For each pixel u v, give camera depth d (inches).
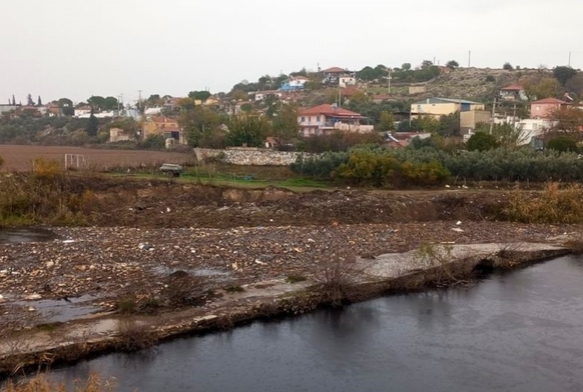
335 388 589.9
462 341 722.8
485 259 1066.1
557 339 733.9
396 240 1201.4
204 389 576.4
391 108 3828.7
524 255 1131.3
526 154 1985.7
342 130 2630.4
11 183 1524.4
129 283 839.1
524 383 613.3
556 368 650.8
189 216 1428.4
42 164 1590.8
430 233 1302.9
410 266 988.6
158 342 679.7
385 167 1825.8
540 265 1112.8
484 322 791.1
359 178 1835.6
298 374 618.2
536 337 739.4
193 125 3046.3
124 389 569.0
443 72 6013.8
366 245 1140.5
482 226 1438.2
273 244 1097.4
